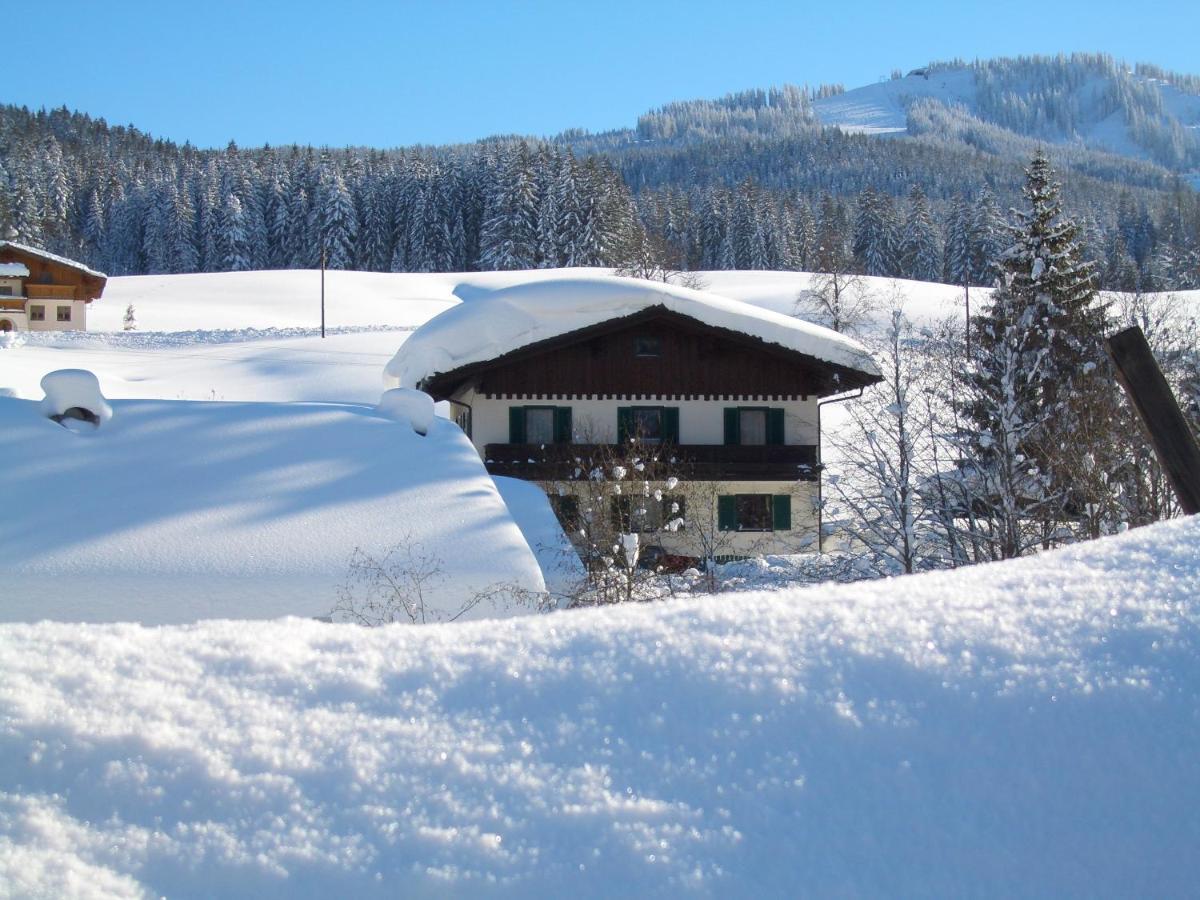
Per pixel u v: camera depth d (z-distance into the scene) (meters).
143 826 1.71
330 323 65.31
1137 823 1.76
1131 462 15.64
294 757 1.87
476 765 1.85
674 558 22.16
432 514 10.56
